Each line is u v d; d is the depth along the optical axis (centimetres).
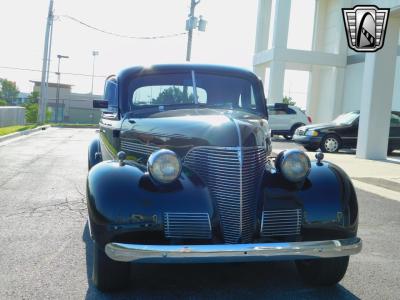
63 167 1084
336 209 384
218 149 388
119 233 351
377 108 1443
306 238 384
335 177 404
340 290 414
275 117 2239
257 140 405
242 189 383
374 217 700
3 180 893
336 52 2625
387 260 502
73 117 5559
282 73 2438
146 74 533
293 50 2448
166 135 425
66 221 611
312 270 415
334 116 2619
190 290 405
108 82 605
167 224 357
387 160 1419
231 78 550
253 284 422
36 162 1160
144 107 525
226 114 462
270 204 384
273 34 2462
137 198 359
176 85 534
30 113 3906
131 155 479
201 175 396
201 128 407
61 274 430
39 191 799
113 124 538
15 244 512
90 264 458
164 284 417
